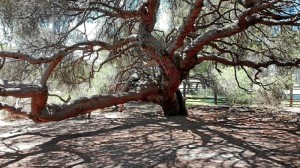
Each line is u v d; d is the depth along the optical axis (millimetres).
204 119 12492
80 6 10727
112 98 10836
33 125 12078
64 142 8594
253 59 14898
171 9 13977
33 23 9961
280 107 18516
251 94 18375
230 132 9508
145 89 11938
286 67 14203
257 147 7543
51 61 8883
